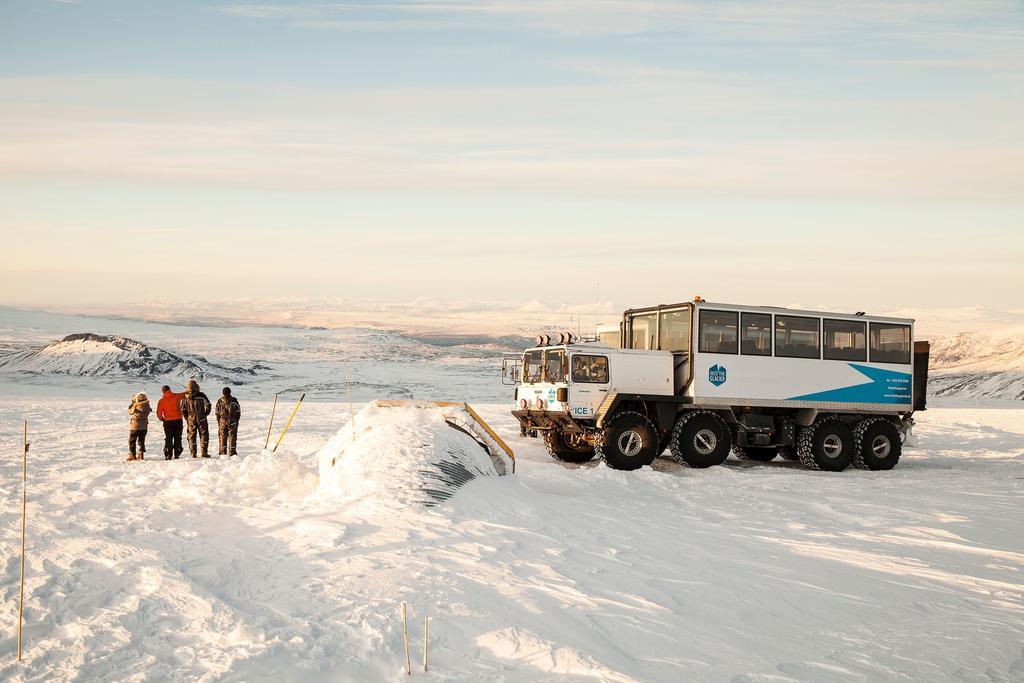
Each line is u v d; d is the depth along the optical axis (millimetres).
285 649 5387
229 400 18469
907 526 11641
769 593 7832
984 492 15539
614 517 11352
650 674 5520
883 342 21984
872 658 6203
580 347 19422
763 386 20453
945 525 11773
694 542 9969
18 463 16250
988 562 9555
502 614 6465
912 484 16812
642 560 8750
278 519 9430
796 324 20953
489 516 10141
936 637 6781
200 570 7227
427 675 5207
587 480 15680
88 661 5152
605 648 5953
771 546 10000
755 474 18328
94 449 20125
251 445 21375
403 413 13141
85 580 6711
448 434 12227
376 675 5164
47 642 5445
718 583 8055
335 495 10570
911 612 7500
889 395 21938
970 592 8273
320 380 154000
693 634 6465
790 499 14180
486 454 12938
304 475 12680
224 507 10312
